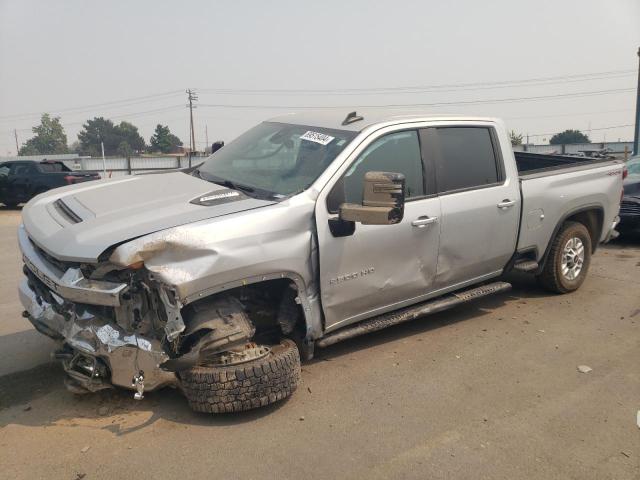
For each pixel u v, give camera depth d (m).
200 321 3.44
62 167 20.09
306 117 5.02
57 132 106.56
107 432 3.49
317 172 4.04
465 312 5.80
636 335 5.24
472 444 3.45
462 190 4.84
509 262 5.46
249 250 3.51
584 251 6.41
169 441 3.41
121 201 3.86
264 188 4.09
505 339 5.09
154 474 3.10
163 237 3.22
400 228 4.33
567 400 4.01
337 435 3.51
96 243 3.21
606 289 6.63
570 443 3.48
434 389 4.13
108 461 3.21
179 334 3.33
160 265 3.23
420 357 4.67
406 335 5.15
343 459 3.27
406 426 3.63
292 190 3.96
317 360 4.58
